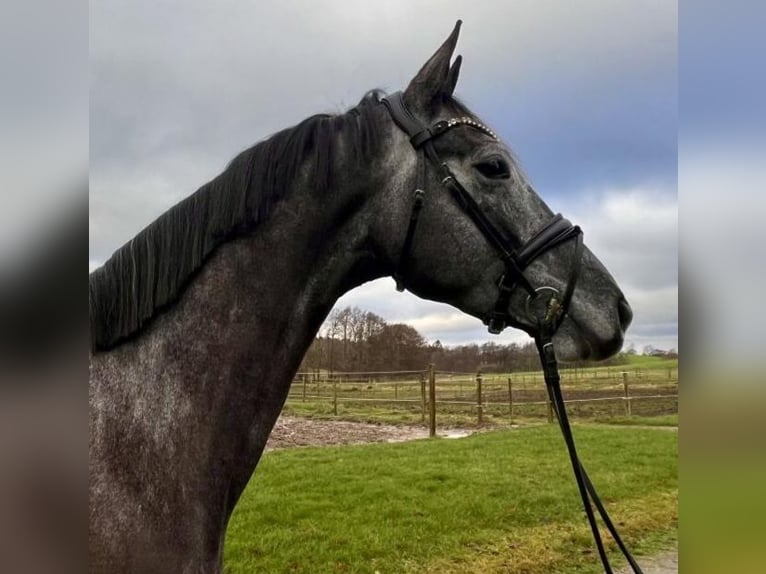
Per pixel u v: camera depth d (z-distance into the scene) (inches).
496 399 847.1
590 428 576.1
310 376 1014.4
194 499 59.6
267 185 65.5
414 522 243.3
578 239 72.1
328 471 341.1
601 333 69.9
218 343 63.0
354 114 72.3
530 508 271.4
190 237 63.6
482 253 68.9
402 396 901.2
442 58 72.2
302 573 187.6
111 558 54.1
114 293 62.2
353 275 71.2
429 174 69.0
